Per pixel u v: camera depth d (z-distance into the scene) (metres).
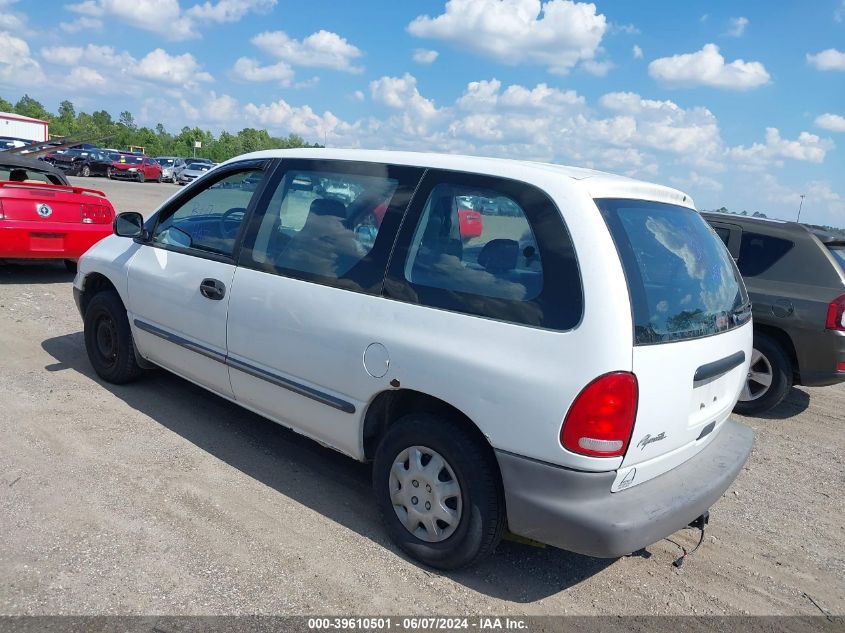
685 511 3.03
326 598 3.03
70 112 113.94
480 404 2.98
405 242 3.39
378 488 3.47
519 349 2.91
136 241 4.98
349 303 3.49
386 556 3.39
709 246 3.72
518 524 2.99
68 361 5.79
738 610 3.30
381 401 3.47
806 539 4.07
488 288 3.08
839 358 5.85
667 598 3.33
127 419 4.71
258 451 4.43
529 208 3.07
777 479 4.95
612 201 3.12
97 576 3.03
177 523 3.50
